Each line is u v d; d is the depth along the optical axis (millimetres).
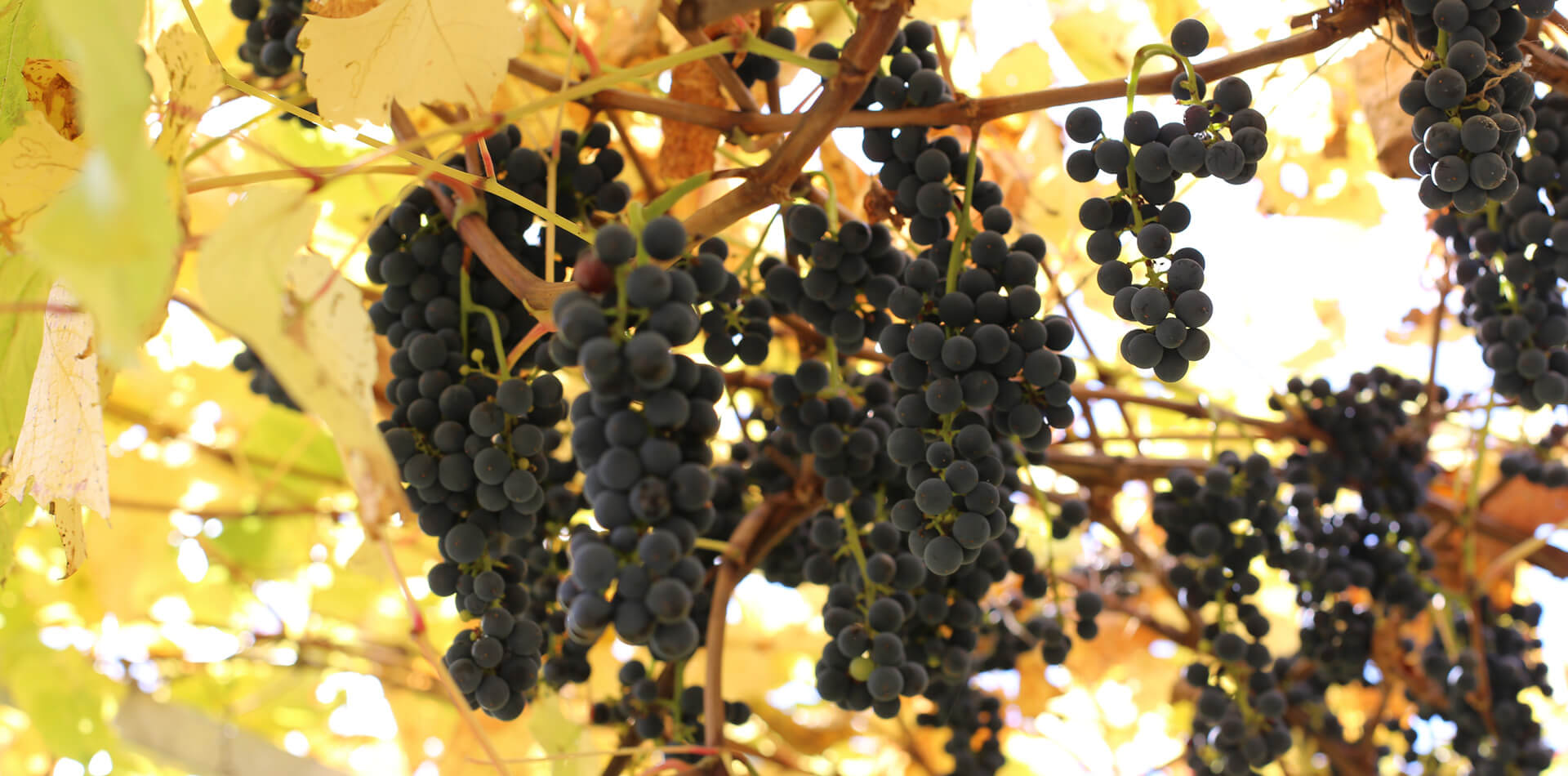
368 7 1069
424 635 993
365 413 878
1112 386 1641
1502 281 1143
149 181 773
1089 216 979
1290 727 1484
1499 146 964
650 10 1031
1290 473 1449
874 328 1111
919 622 1124
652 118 1445
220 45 1422
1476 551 1687
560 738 1160
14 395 1067
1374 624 1407
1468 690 1386
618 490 927
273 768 1944
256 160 1481
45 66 1013
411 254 1060
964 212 1029
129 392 1858
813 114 994
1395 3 1002
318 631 2088
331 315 883
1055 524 1271
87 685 1938
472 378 1026
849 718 1993
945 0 1258
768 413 1432
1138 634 1968
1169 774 2057
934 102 1064
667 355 876
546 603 1148
